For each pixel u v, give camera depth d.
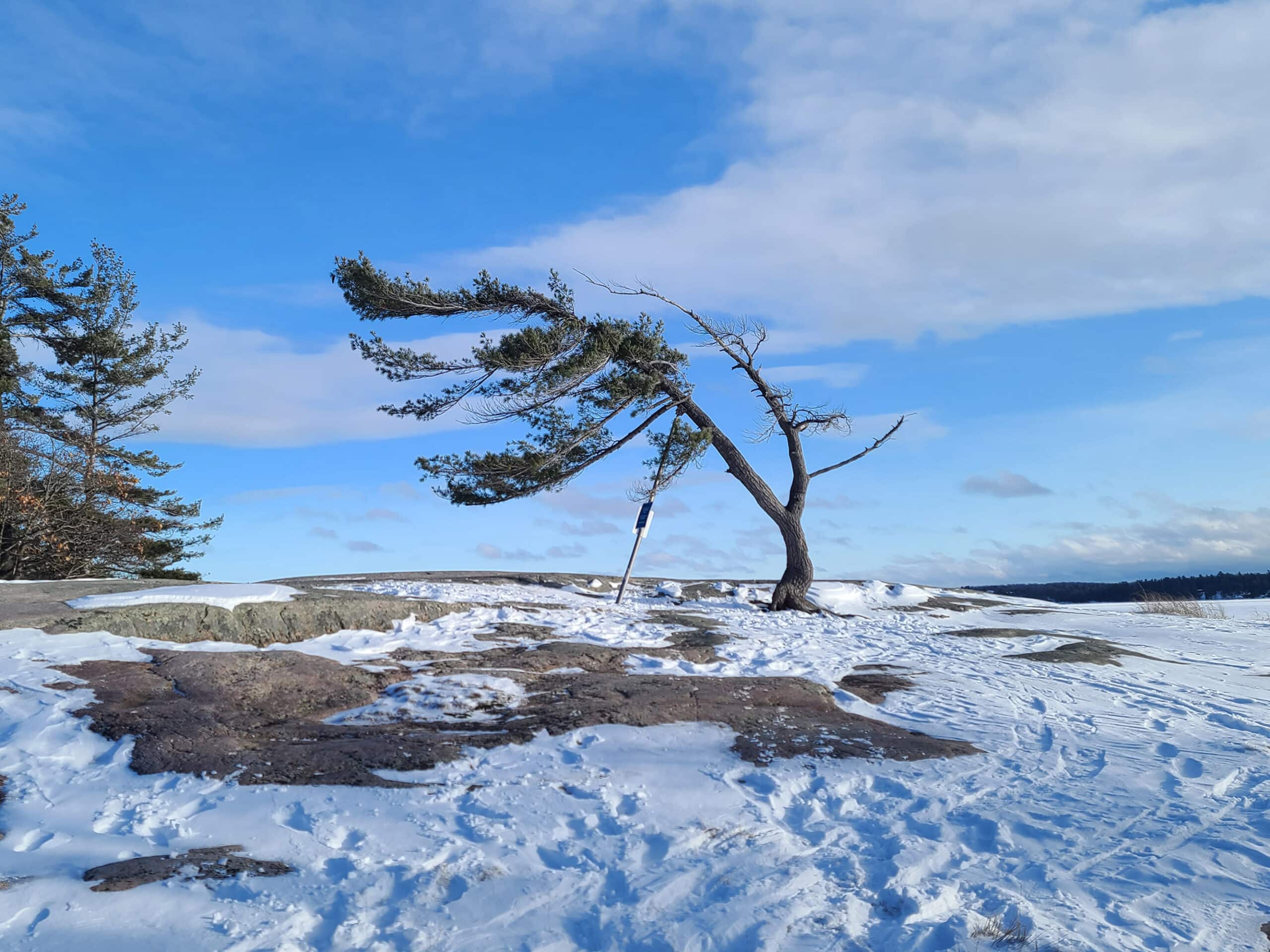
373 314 18.69
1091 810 6.38
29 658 8.66
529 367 17.55
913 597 22.66
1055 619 19.38
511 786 6.50
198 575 29.12
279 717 8.11
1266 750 8.02
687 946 4.33
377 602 12.28
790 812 6.37
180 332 29.02
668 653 11.61
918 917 4.67
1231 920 4.68
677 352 19.52
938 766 7.40
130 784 6.25
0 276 26.23
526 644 11.72
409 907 4.61
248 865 5.01
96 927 4.16
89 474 23.97
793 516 19.48
